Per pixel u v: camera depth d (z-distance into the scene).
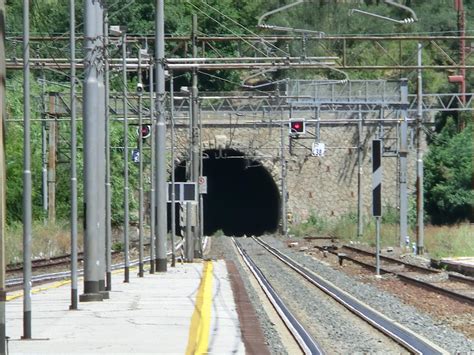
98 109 59.06
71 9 52.00
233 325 48.59
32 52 105.94
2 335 32.16
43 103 137.75
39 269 103.19
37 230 131.50
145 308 56.03
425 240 149.25
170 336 43.03
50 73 162.38
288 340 47.41
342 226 190.50
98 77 59.72
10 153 142.75
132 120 142.00
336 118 199.62
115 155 167.25
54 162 141.00
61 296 65.81
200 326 46.84
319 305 68.75
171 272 97.56
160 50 96.94
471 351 45.56
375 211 94.94
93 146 58.22
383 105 170.88
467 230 144.75
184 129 192.62
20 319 50.31
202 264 113.19
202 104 184.00
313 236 192.62
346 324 56.88
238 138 199.12
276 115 199.00
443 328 55.03
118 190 167.00
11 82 150.50
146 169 170.88
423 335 51.72
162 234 98.69
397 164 196.88
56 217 154.50
